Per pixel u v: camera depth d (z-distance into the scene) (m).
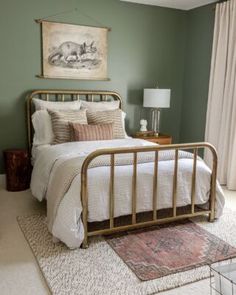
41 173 2.91
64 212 2.22
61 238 2.23
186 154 2.86
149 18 4.39
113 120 3.72
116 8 4.15
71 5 3.87
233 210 3.14
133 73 4.45
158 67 4.61
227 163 4.00
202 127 4.51
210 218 2.82
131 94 4.49
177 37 4.66
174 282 1.92
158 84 4.66
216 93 4.07
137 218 2.67
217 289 1.60
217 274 1.59
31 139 3.87
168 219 2.64
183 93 4.87
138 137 4.21
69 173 2.33
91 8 3.99
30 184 3.43
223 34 3.94
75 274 1.99
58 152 2.90
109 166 2.50
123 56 4.33
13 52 3.69
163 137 4.30
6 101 3.76
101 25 4.09
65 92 3.95
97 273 2.01
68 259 2.16
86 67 4.09
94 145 3.08
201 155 4.51
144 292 1.83
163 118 4.84
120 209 2.43
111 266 2.09
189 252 2.27
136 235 2.53
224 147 3.97
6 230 2.60
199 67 4.49
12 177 3.57
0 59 3.64
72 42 3.95
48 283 1.89
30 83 3.83
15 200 3.31
